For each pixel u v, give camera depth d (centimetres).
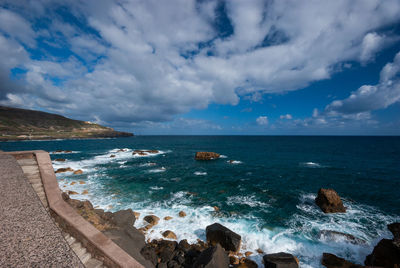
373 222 1230
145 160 3634
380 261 800
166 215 1290
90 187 1870
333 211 1362
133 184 2025
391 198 1655
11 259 325
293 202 1571
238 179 2294
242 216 1298
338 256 911
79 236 554
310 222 1225
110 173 2512
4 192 593
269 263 739
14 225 425
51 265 325
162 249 877
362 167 2986
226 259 753
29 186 650
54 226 442
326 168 2923
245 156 4209
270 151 5166
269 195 1734
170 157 4078
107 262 490
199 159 3794
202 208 1422
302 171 2734
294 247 962
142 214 1288
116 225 884
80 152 4750
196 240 994
